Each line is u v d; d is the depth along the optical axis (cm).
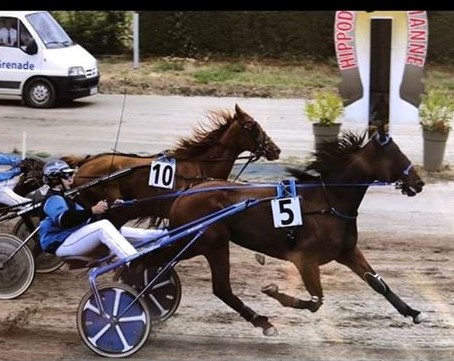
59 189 898
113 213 1023
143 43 3428
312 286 858
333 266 1141
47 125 2261
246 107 2625
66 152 1889
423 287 1063
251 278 1097
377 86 1711
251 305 991
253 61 3372
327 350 853
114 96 2830
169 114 2469
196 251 870
